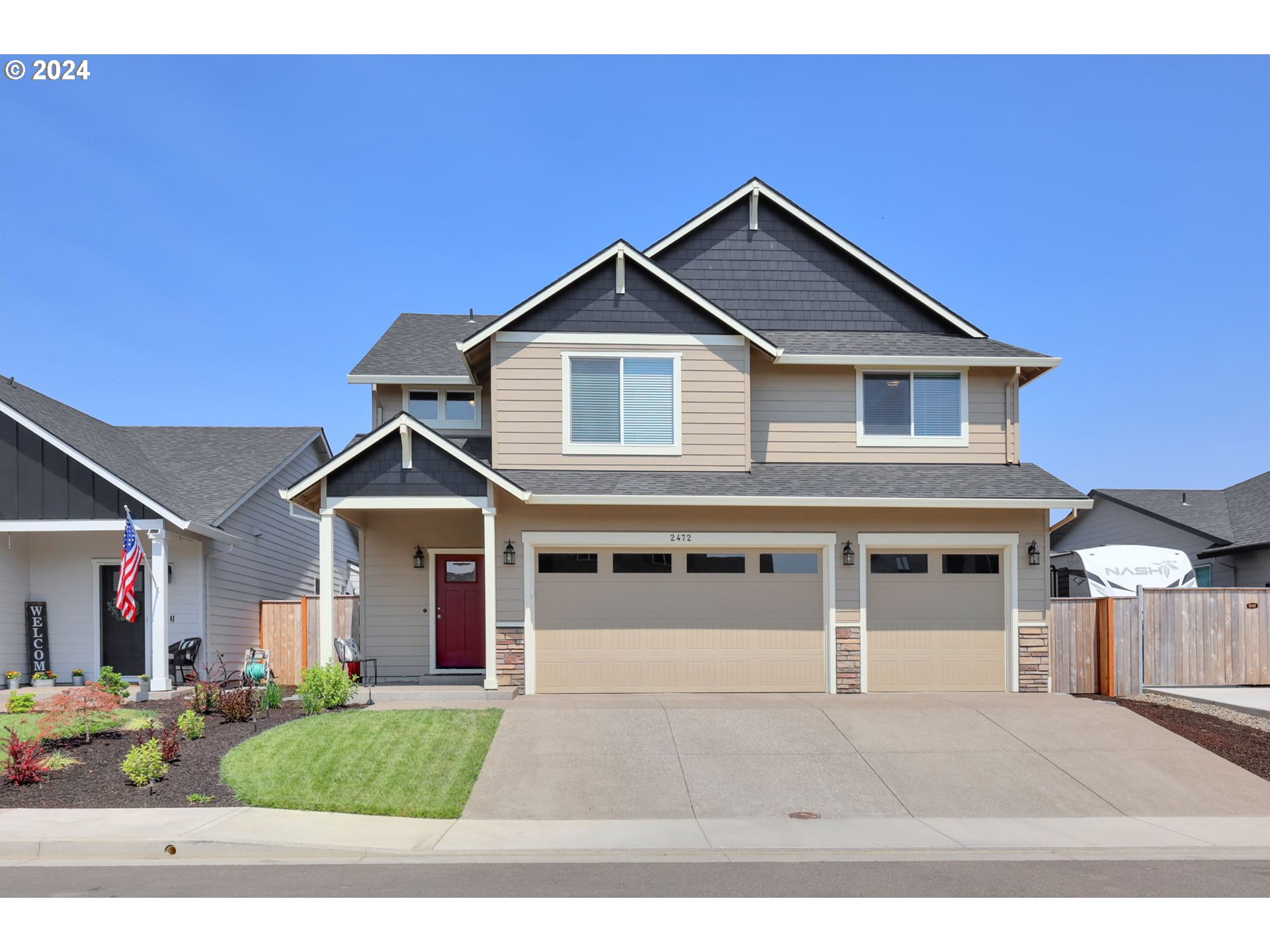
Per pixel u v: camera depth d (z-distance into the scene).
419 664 19.77
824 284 20.31
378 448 16.70
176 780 11.70
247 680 16.30
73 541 19.92
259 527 23.00
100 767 12.35
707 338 17.86
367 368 20.52
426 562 19.95
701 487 17.02
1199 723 15.03
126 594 16.56
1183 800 11.73
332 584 16.50
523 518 17.03
